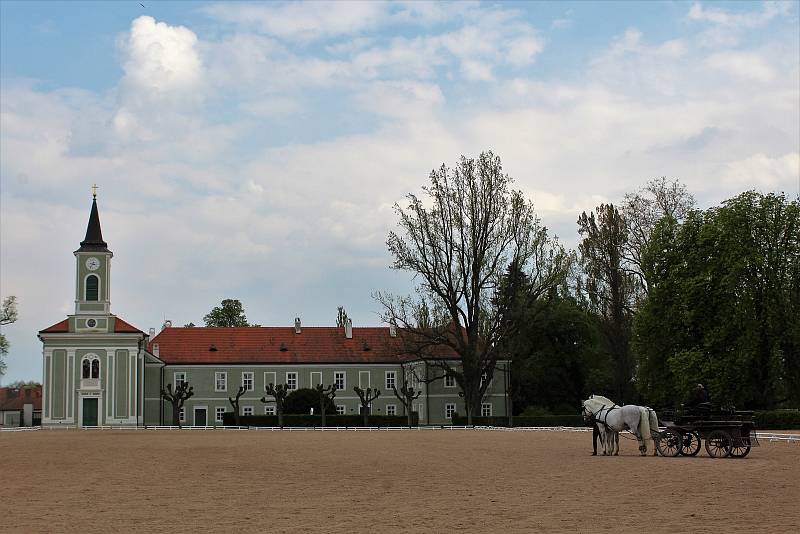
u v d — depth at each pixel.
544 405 97.50
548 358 95.88
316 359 110.50
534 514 19.94
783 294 65.12
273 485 27.03
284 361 109.81
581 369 95.94
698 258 68.06
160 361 107.44
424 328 87.25
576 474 29.11
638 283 84.38
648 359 70.31
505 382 98.00
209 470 32.66
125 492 25.39
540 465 33.28
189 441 55.81
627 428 37.56
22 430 87.31
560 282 85.62
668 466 31.11
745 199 67.44
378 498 23.42
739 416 38.28
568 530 17.64
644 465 31.86
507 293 84.50
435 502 22.39
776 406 68.12
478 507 21.28
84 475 30.97
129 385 98.69
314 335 113.44
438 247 85.25
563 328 95.44
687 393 65.19
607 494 23.31
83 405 97.94
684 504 21.06
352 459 37.84
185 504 22.50
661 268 70.88
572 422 82.88
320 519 19.64
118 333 98.75
